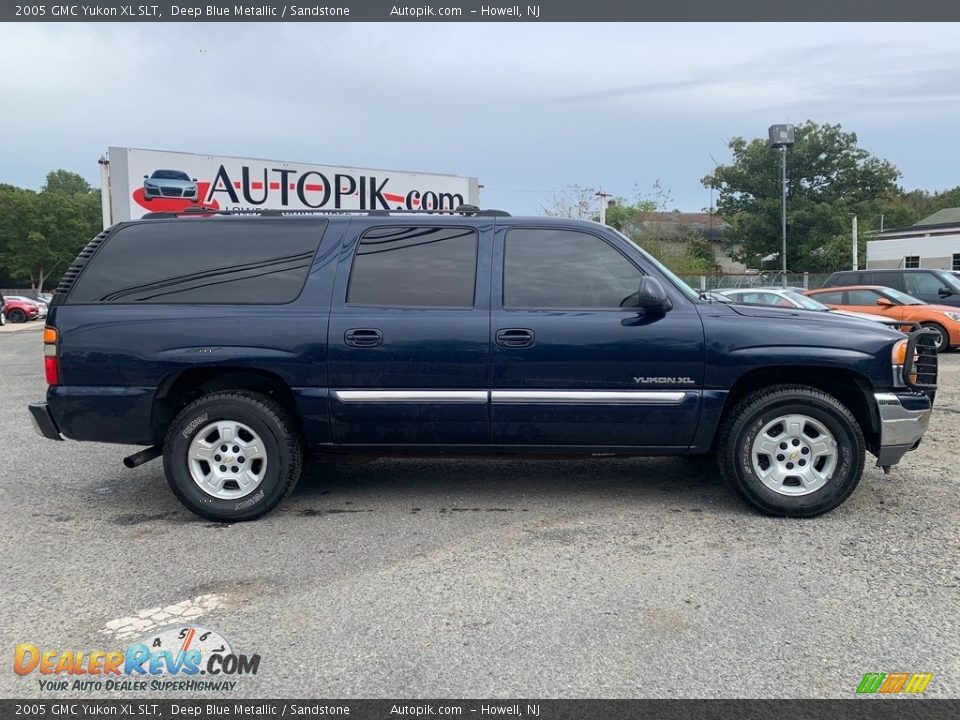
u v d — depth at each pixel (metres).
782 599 3.20
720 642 2.83
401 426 4.30
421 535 4.05
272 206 15.68
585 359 4.17
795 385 4.27
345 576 3.49
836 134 38.84
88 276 4.39
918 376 4.28
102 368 4.26
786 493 4.23
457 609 3.13
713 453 4.50
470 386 4.22
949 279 14.41
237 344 4.22
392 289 4.33
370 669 2.67
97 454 6.22
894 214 74.44
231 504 4.28
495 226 4.44
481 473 5.38
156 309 4.29
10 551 3.86
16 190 66.75
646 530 4.09
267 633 2.94
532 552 3.78
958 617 3.03
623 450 4.33
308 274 4.36
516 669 2.65
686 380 4.18
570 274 4.34
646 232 35.69
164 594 3.31
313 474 5.39
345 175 16.56
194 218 4.52
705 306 4.28
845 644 2.81
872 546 3.81
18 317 32.69
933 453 5.82
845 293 14.02
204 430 4.30
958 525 4.14
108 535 4.12
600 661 2.70
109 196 14.34
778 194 39.41
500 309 4.26
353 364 4.22
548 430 4.27
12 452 6.30
